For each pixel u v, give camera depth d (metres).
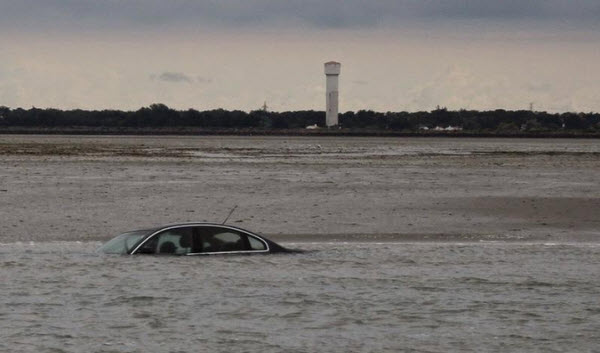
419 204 82.12
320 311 32.19
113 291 34.84
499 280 39.00
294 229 65.00
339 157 187.25
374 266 42.84
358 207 79.31
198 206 79.38
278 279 37.84
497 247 53.25
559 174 129.62
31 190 91.56
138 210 75.88
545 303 33.94
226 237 42.72
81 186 97.50
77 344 27.41
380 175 123.06
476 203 83.44
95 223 67.31
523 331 29.56
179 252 41.75
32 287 35.56
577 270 42.38
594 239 60.97
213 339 28.23
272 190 95.62
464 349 27.42
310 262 42.88
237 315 31.41
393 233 63.22
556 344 28.02
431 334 29.17
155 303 32.97
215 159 170.00
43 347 27.00
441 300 34.34
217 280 37.12
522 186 104.94
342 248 51.41
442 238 60.69
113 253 42.50
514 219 72.31
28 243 55.34
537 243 57.44
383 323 30.58
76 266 40.00
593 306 33.41
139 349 26.97
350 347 27.56
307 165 150.38
